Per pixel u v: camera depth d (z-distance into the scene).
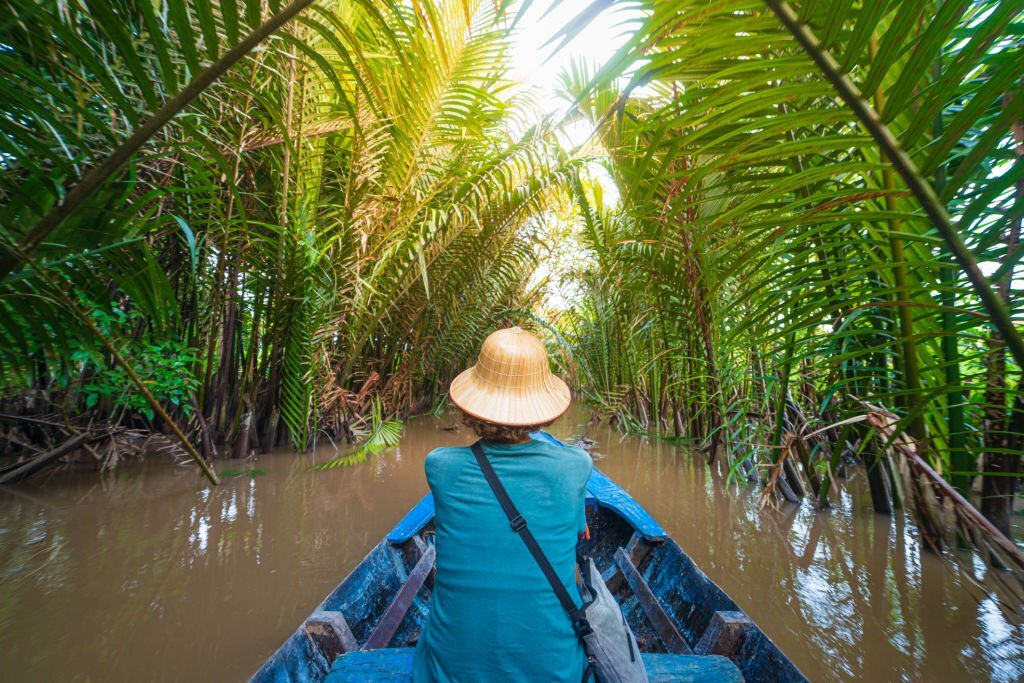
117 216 2.07
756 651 1.51
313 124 4.17
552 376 1.39
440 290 6.95
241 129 3.34
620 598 2.29
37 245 1.76
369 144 4.39
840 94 1.04
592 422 8.11
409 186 4.98
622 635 1.20
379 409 6.32
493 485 1.19
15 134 1.63
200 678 1.79
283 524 3.23
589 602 1.19
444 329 8.12
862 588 2.43
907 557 2.73
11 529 3.06
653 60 1.14
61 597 2.31
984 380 2.73
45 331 2.25
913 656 1.92
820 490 3.57
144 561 2.68
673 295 4.78
